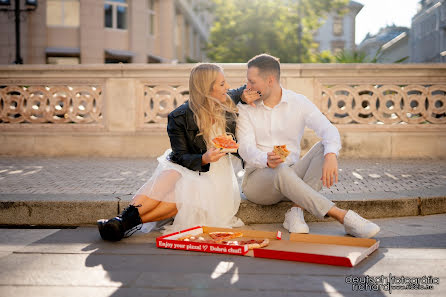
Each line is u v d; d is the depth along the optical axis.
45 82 6.91
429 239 2.80
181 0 31.86
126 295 1.90
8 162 6.07
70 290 1.96
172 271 2.23
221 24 25.73
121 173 4.99
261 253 2.45
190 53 37.75
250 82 3.14
